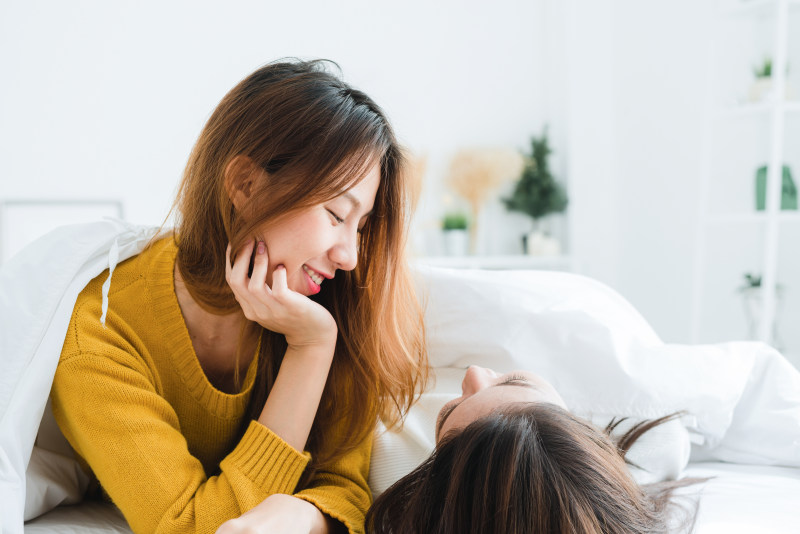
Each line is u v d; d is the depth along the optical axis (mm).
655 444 947
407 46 3465
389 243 881
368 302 909
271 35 3240
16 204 2865
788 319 2473
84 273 846
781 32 2197
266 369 938
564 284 1147
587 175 3457
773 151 2201
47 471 884
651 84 3131
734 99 2506
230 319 910
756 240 2580
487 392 733
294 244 779
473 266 3262
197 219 834
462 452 612
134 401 792
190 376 887
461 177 3441
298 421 828
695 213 2863
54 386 811
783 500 835
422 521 637
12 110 2881
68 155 2957
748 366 1028
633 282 3318
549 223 3613
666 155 3049
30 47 2900
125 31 3025
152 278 880
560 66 3557
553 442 600
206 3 3137
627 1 3281
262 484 788
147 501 756
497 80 3588
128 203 3043
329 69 860
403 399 952
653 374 996
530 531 561
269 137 760
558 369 1028
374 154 777
